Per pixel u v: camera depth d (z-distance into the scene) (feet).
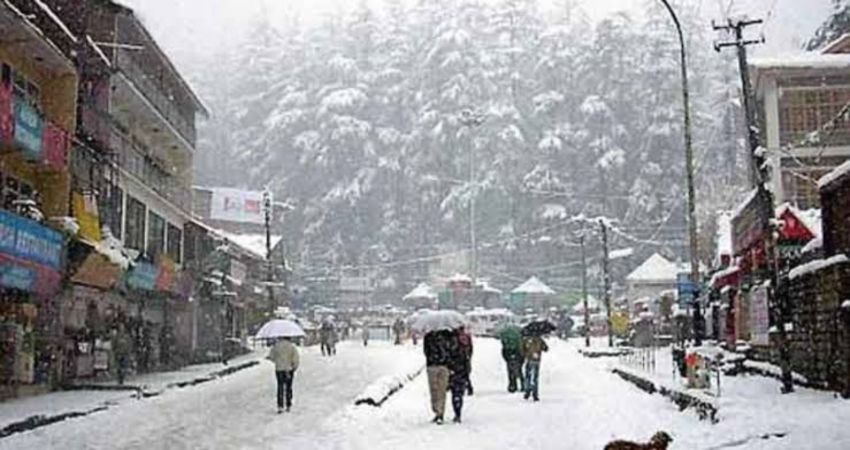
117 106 130.00
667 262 238.27
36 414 74.33
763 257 90.74
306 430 64.90
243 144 361.71
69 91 103.30
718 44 82.99
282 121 343.67
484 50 352.08
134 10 122.72
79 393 95.50
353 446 55.67
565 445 53.42
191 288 157.79
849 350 66.03
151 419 74.43
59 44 100.63
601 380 103.55
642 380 89.86
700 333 114.52
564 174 318.04
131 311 129.29
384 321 265.95
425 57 352.08
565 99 335.88
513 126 326.03
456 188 324.39
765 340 93.15
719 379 77.41
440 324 66.44
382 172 331.77
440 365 65.98
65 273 98.78
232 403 87.40
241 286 199.21
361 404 77.77
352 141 334.03
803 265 80.43
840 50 154.51
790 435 49.70
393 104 349.41
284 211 327.67
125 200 126.41
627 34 331.98
